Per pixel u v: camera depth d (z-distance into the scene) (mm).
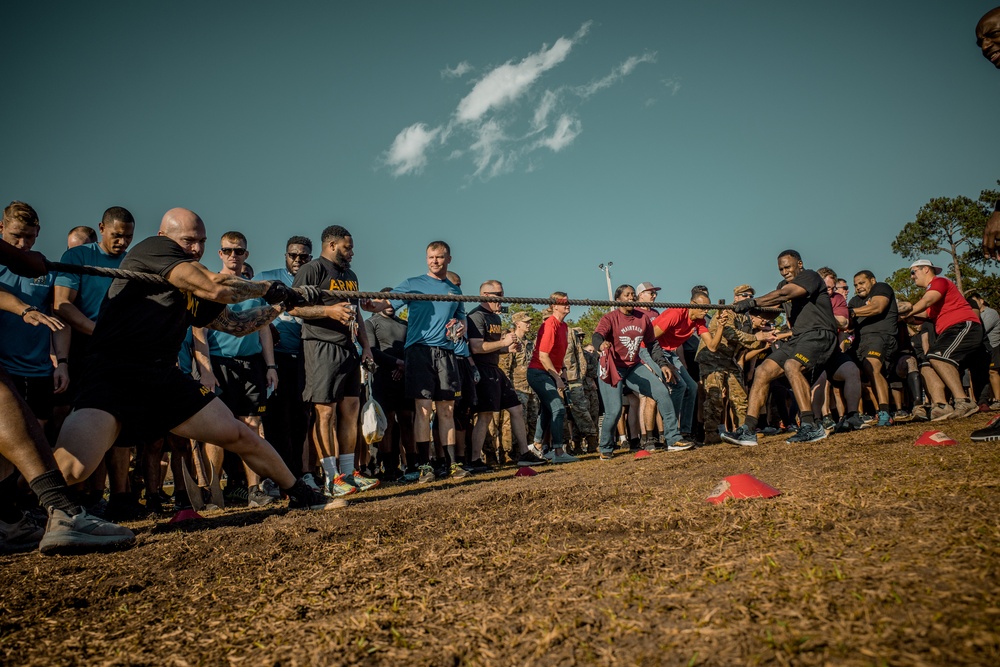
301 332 6949
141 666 1854
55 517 3467
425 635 1872
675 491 4012
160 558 3217
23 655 2002
